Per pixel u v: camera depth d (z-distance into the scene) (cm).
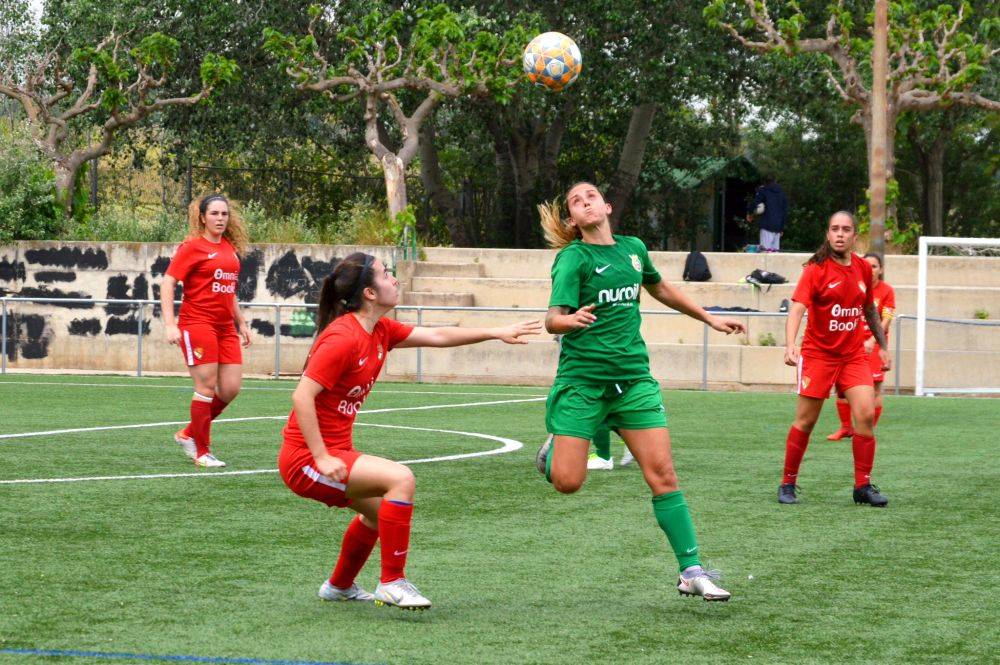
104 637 1144
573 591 1374
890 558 1580
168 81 7769
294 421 1252
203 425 2431
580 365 1349
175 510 1909
